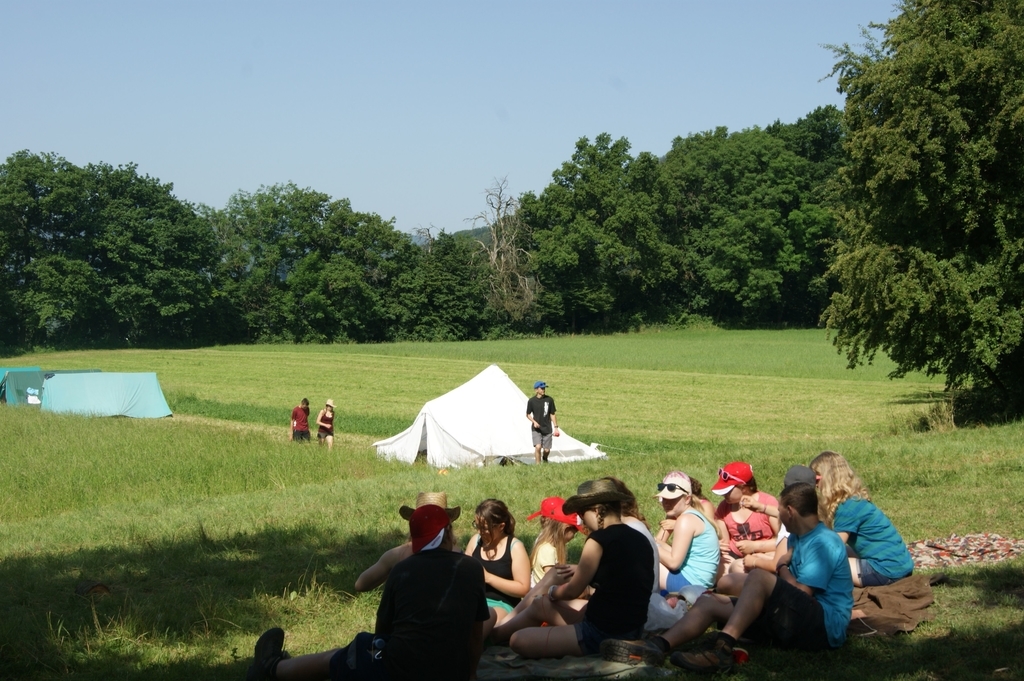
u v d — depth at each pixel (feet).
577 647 19.11
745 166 367.04
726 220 364.38
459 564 16.48
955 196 75.41
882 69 78.84
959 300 74.13
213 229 367.45
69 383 114.73
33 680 19.60
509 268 367.66
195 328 346.13
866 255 78.33
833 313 83.66
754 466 48.85
